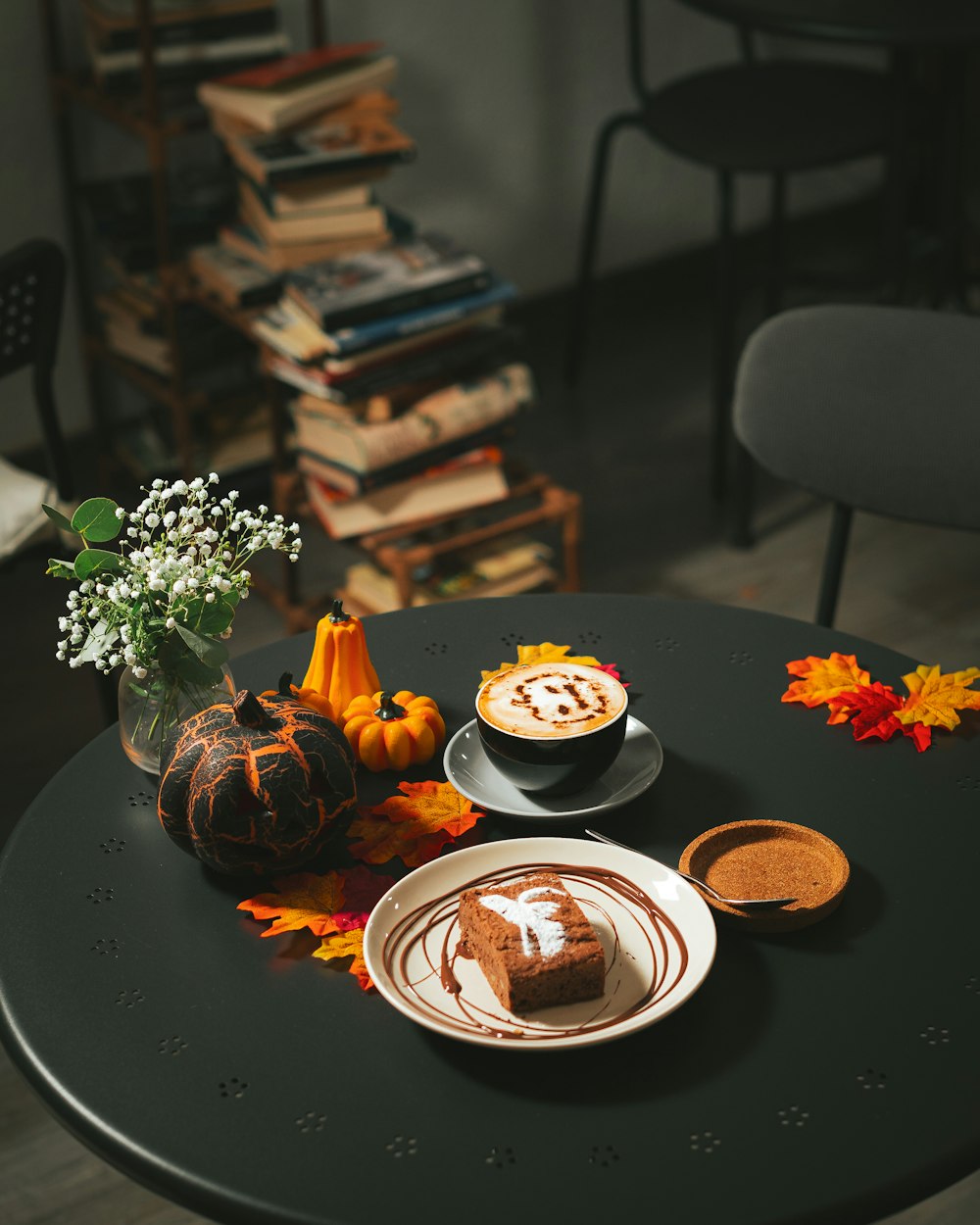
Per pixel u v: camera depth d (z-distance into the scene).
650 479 3.49
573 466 3.55
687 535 3.27
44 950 1.45
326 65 2.73
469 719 1.66
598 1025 1.38
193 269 2.87
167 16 2.83
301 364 2.51
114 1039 1.38
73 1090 1.35
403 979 1.42
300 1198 1.28
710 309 4.30
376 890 1.49
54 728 2.66
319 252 2.73
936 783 1.58
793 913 1.43
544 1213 1.27
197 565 1.57
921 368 2.01
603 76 4.09
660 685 1.70
